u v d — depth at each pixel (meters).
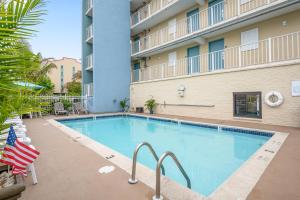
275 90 7.68
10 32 1.21
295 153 4.05
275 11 8.71
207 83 10.37
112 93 15.66
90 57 16.56
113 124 11.43
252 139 6.96
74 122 11.87
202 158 5.30
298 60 7.06
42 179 2.96
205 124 8.61
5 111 1.42
